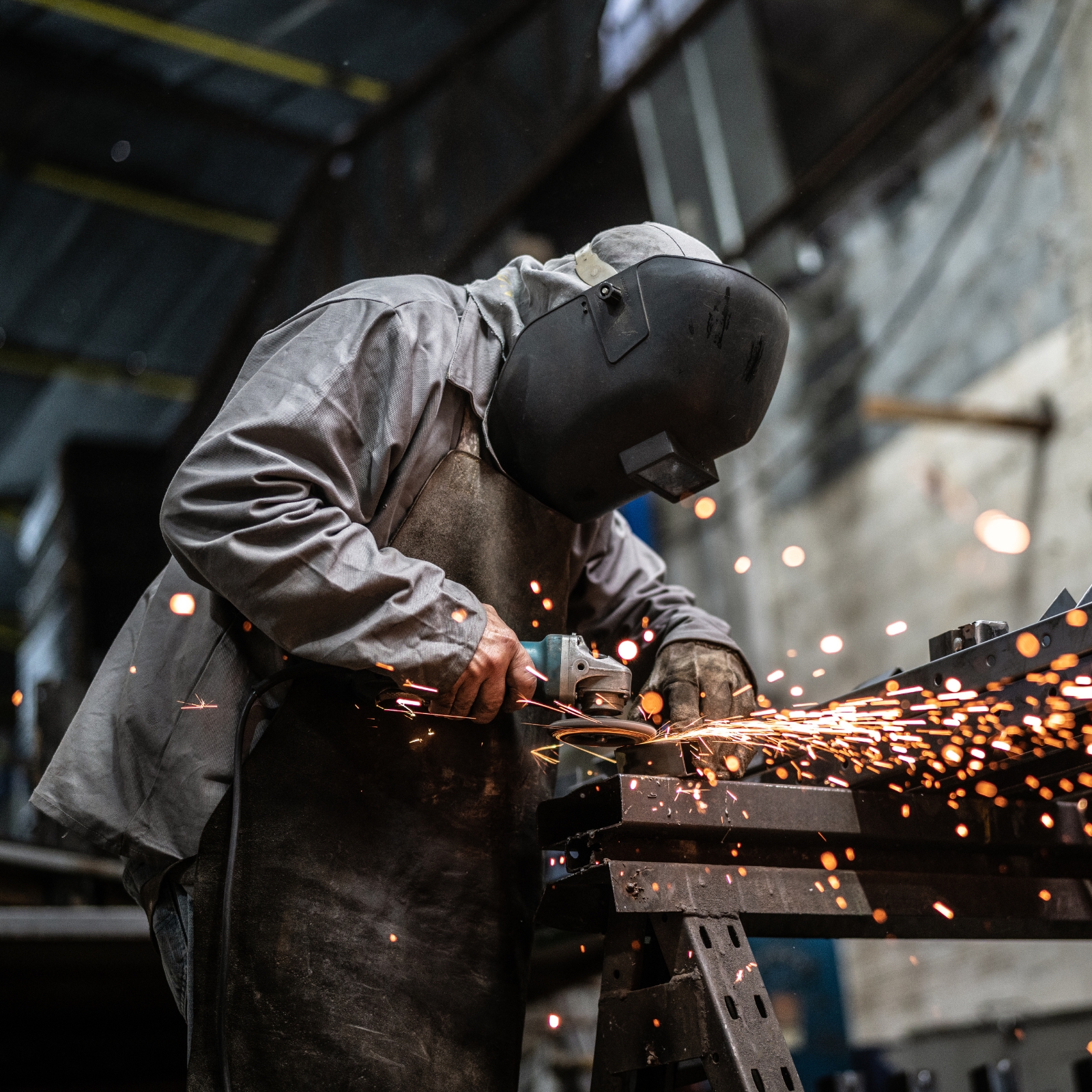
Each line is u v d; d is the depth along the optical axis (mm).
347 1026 1278
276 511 1283
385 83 7578
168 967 1389
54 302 8961
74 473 8078
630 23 7254
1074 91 6090
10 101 7477
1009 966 5973
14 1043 2578
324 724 1361
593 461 1437
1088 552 5828
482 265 6172
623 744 1350
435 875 1373
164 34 7027
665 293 1396
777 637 7547
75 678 7418
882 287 7191
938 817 1431
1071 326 6039
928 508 6695
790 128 7477
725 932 1246
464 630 1284
